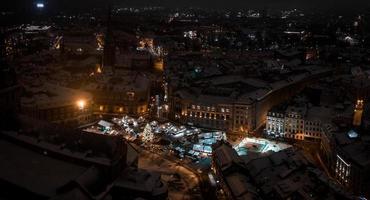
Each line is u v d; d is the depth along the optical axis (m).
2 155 168.50
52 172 160.00
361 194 193.25
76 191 145.75
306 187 178.62
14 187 149.00
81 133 177.12
